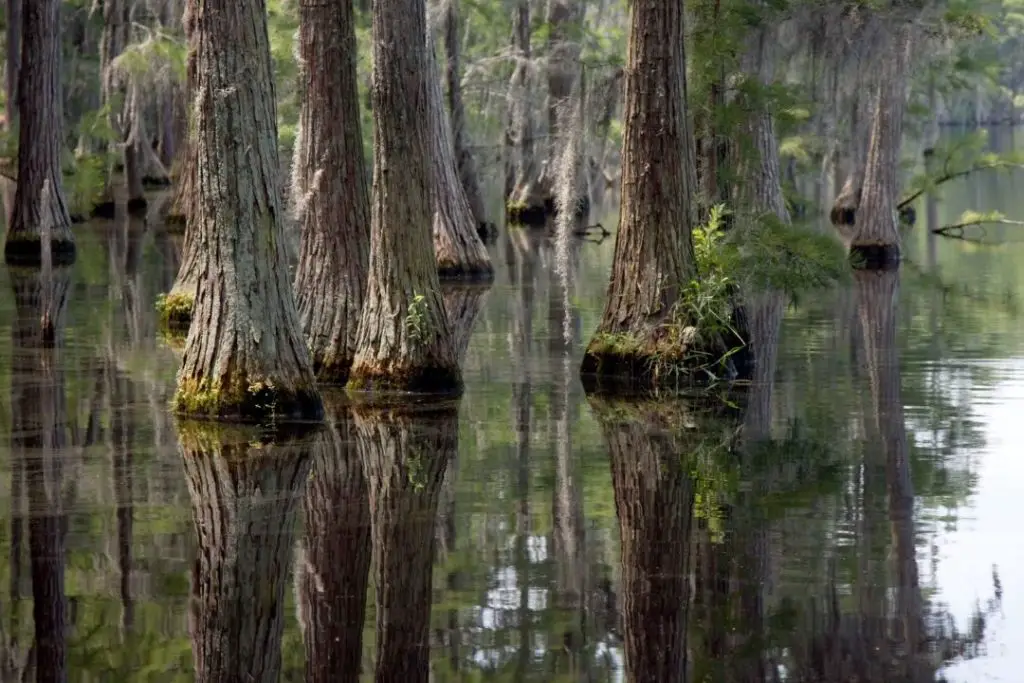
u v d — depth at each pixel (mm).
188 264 18969
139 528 8852
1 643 6848
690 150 15109
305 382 12578
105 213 39938
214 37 12164
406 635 6988
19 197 27656
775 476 10344
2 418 12414
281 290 12586
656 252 14875
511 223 39438
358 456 11016
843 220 38250
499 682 6348
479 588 7703
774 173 25344
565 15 31266
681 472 10508
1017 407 13047
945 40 20234
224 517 9133
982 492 9797
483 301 22344
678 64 14797
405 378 13945
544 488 9984
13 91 32156
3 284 23250
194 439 11586
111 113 39094
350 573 7969
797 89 19062
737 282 15508
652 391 14305
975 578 7820
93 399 13359
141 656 6703
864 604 7398
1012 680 6309
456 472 10500
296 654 6734
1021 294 22703
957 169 30703
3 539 8586
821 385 14484
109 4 37750
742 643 6840
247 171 12422
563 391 14258
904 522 9016
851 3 18703
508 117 37094
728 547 8477
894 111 28641
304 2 14523
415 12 13609
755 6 18750
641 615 7258
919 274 26156
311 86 14570
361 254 14719
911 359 16172
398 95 13664
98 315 19703
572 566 8086
